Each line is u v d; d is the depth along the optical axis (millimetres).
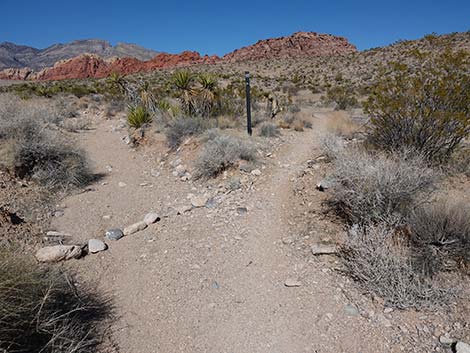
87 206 5707
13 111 8586
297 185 6027
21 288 2600
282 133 10477
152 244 4414
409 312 2949
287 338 2822
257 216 5059
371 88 7234
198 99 11461
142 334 2896
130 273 3801
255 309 3178
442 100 5699
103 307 3207
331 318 2982
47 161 6594
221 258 4031
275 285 3502
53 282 2922
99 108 18203
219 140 7547
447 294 2984
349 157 5133
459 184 5035
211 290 3463
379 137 6840
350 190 4262
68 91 25078
